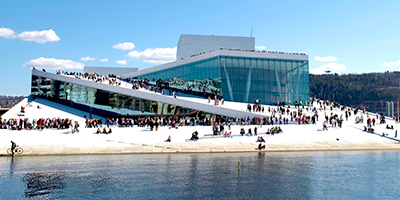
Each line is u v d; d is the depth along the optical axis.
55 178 29.05
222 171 31.66
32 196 24.80
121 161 35.78
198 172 31.27
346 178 29.80
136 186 27.11
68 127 47.75
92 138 44.03
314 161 36.22
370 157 38.53
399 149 44.34
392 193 26.11
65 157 38.09
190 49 92.44
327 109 66.94
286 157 38.41
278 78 69.62
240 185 27.48
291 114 56.84
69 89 68.31
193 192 25.77
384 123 55.97
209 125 53.88
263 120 52.66
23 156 38.69
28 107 64.75
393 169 32.81
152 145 42.72
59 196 24.81
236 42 94.00
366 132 49.72
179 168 32.66
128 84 70.62
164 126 50.59
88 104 66.25
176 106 60.22
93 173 30.69
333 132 49.00
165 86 76.19
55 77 69.94
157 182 28.12
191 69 70.88
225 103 62.59
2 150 39.81
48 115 60.47
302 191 26.23
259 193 25.72
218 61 65.50
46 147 41.09
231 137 45.81
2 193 25.36
